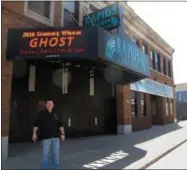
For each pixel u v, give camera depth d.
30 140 12.76
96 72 15.24
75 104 15.20
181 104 38.78
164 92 26.27
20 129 12.45
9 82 9.56
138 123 19.98
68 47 9.55
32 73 13.12
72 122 14.98
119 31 13.10
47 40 9.61
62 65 13.65
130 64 12.34
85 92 15.88
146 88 21.45
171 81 29.50
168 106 28.36
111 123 17.59
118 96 17.62
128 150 10.82
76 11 14.58
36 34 9.65
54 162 6.95
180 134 17.12
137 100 20.22
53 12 12.62
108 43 10.25
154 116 26.47
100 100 16.92
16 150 10.36
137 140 14.05
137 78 15.23
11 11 9.98
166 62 28.11
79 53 9.52
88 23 14.05
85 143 12.70
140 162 8.45
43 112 7.05
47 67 13.82
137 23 20.66
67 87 14.84
